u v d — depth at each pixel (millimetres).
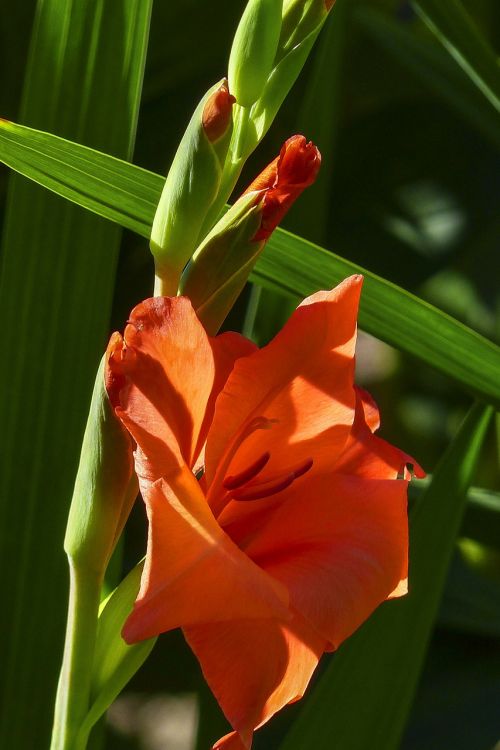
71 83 770
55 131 771
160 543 633
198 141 666
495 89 810
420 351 763
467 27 798
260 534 676
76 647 679
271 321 835
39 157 708
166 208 673
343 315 665
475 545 1012
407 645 773
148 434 639
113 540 676
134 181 713
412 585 773
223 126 665
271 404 672
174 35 1022
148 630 627
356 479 672
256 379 666
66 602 781
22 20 985
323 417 675
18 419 777
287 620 632
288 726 886
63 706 683
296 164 672
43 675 781
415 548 774
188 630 643
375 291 748
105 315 779
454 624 901
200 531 638
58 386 778
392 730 771
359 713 770
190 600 631
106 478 667
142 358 640
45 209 774
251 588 633
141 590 631
